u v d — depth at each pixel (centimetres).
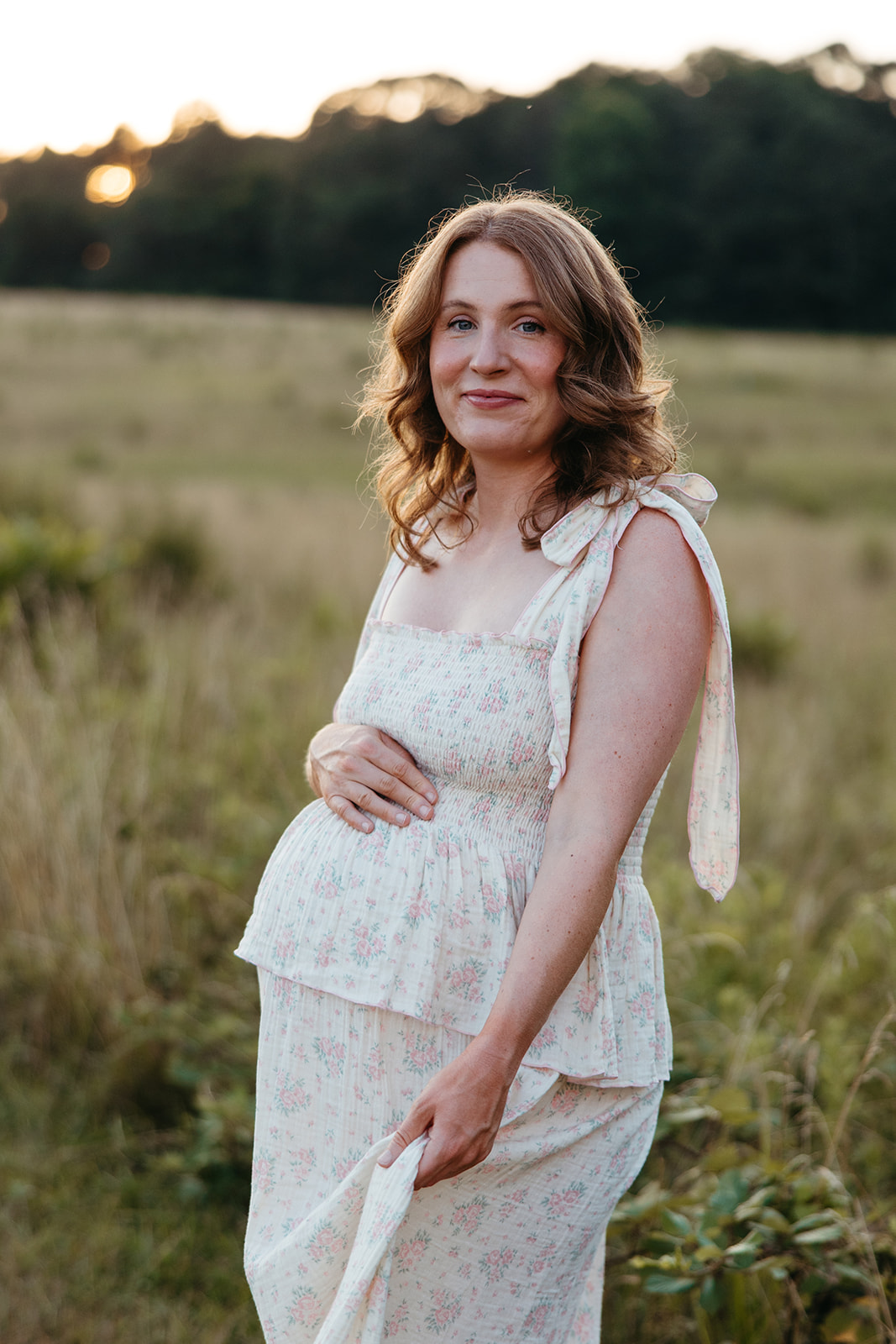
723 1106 228
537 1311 161
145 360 2866
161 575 768
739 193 5925
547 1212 157
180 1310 246
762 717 606
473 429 164
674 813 471
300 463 1783
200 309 4406
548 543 157
